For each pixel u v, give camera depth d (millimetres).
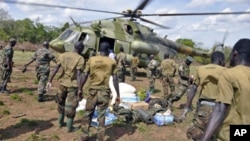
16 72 14930
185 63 8883
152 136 6309
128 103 7883
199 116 4293
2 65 9266
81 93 5734
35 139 5594
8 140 5480
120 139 5969
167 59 9344
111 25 16594
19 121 6629
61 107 6266
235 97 2412
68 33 15828
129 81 15016
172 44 19391
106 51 5477
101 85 5297
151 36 18188
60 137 5828
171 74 9109
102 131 5352
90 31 15672
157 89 13219
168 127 6980
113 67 5465
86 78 5625
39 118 6969
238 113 2420
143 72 20375
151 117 7086
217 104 2410
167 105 8680
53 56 8820
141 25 18094
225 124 2488
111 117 6941
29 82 12016
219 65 4578
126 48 16688
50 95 9664
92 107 5336
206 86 4328
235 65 2596
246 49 2518
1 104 7871
